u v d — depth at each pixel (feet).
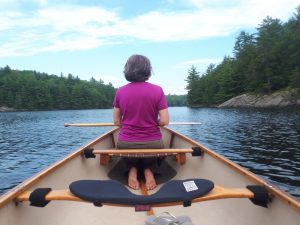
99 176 13.64
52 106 474.49
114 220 9.98
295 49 197.36
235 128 82.23
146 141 12.20
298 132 66.13
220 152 46.60
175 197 7.72
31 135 89.51
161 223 8.68
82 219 9.94
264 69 220.64
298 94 183.01
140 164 12.71
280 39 221.25
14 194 7.73
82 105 511.81
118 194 7.84
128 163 12.78
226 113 168.45
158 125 12.53
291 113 127.85
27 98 453.17
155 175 13.51
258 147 49.65
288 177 31.50
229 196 7.95
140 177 13.03
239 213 9.25
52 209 9.41
